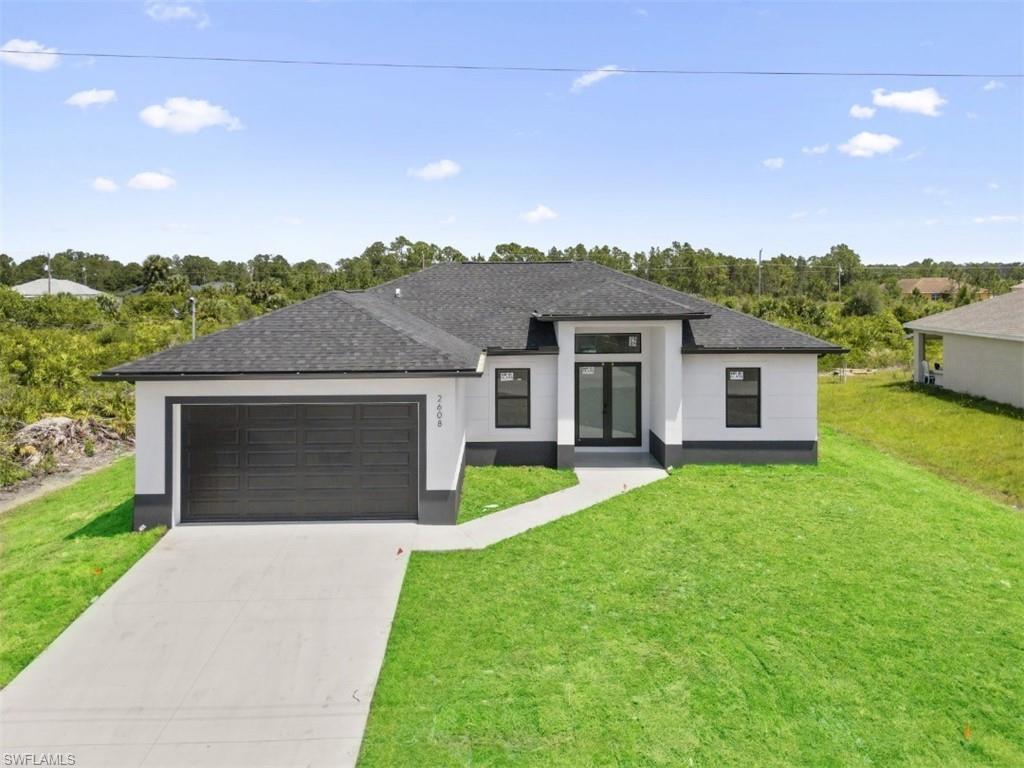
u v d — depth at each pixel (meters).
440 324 17.19
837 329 41.59
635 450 17.33
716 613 7.96
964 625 7.70
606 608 8.09
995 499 14.11
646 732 5.82
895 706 6.20
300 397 11.22
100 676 6.74
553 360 15.97
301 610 8.12
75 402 21.36
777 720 5.98
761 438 15.88
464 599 8.38
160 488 11.01
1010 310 26.20
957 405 23.94
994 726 5.95
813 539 10.52
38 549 10.48
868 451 18.06
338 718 6.05
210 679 6.67
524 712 6.08
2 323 41.69
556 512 12.07
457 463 12.26
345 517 11.45
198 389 11.05
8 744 5.73
